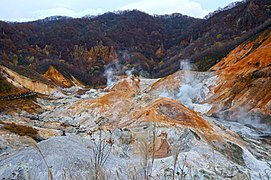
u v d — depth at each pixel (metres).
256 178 14.09
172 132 19.70
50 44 143.12
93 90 72.38
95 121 34.22
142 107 30.83
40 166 10.23
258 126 29.53
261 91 34.66
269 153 20.36
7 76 64.56
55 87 81.25
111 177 7.86
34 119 37.91
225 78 45.38
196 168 12.60
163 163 11.67
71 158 10.38
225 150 18.05
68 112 39.72
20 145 19.11
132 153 15.33
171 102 25.94
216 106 37.72
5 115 36.34
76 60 136.75
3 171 10.67
